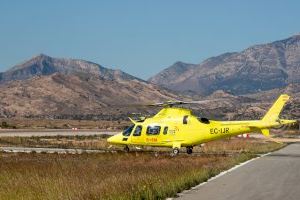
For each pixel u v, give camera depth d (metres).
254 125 43.94
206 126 44.25
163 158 40.22
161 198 18.64
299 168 31.92
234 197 18.98
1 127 160.00
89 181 22.84
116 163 34.66
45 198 18.27
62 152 48.44
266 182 24.03
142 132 45.62
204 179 24.92
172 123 44.97
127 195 17.69
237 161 36.38
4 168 30.14
